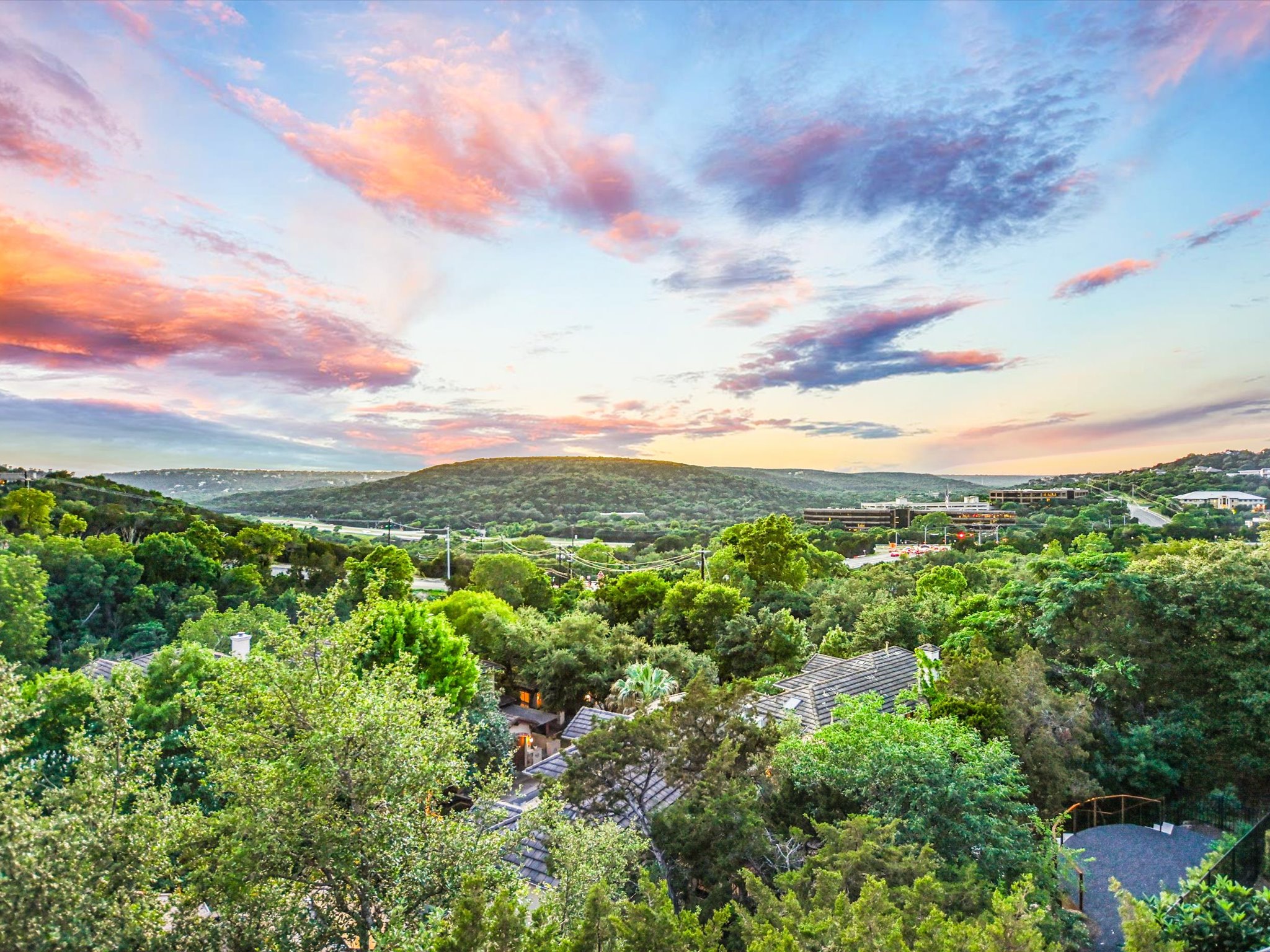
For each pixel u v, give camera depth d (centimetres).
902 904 1038
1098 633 2475
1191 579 2431
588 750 1681
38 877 786
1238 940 938
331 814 1046
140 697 2167
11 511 6397
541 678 4056
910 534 14838
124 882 898
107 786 926
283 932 970
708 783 1565
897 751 1552
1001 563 6600
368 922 1037
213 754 1147
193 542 6750
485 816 1287
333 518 16700
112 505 7681
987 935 751
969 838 1438
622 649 4147
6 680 891
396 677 1306
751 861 1418
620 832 1380
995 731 2073
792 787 1675
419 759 1152
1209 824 2133
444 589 7362
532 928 921
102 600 5325
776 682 3053
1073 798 2069
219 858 1016
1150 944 744
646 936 780
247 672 1148
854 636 4338
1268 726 2156
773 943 749
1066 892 1652
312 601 1259
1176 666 2359
